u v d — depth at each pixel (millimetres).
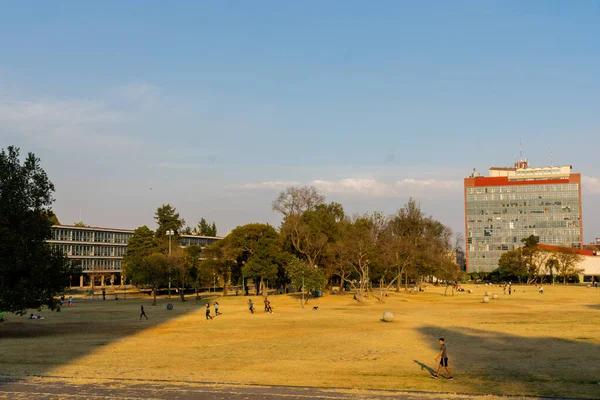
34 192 54562
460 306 88562
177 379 29438
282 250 115062
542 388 27469
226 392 25938
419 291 142375
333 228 116812
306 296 100562
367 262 109062
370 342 45281
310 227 114938
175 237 155125
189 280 108000
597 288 163500
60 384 27922
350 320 64312
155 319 67562
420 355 38688
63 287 55312
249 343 45094
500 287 172375
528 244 196125
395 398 24625
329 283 137500
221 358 37500
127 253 148750
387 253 108312
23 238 50906
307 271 88562
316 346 43156
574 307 85312
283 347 42656
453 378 30234
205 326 58750
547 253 194625
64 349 42375
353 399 24406
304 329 55094
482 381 29375
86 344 45250
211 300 106438
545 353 39344
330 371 32312
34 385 27672
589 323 59812
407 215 131000
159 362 35875
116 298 113312
